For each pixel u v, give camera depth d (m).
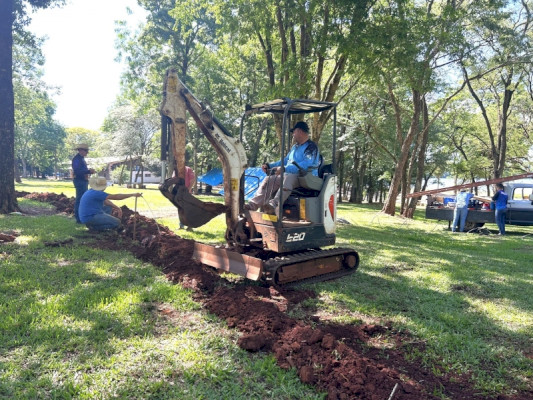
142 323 4.10
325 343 3.58
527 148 33.03
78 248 7.05
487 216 14.91
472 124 32.06
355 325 4.44
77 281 5.27
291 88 12.08
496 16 16.62
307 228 5.67
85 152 9.69
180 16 14.64
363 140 28.45
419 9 13.20
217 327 4.12
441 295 5.73
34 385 2.91
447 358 3.73
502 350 3.96
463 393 3.18
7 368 3.10
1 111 10.82
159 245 6.94
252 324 4.06
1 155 10.87
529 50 17.36
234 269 5.38
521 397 3.14
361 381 3.06
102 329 3.90
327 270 6.18
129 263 6.36
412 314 4.90
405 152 20.38
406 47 12.08
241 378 3.20
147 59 29.23
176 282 5.48
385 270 7.14
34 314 4.04
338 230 12.55
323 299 5.29
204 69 29.27
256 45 16.34
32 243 7.02
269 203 5.47
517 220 15.73
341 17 12.00
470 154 35.44
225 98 31.89
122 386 2.96
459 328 4.48
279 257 5.76
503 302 5.57
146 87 29.27
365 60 12.13
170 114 5.50
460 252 9.74
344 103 23.50
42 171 76.38
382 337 4.16
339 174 38.59
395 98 22.22
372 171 38.50
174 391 2.94
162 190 5.62
